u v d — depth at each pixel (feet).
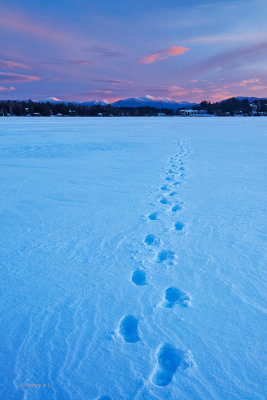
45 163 24.35
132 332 5.28
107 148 34.50
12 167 22.50
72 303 6.09
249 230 9.85
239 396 3.98
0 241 9.25
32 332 5.27
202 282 6.82
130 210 12.16
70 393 4.08
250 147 33.60
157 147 35.14
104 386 4.17
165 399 3.94
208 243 8.90
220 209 12.05
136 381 4.24
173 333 5.17
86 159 26.40
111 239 9.29
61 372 4.42
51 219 11.19
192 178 18.06
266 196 13.83
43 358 4.69
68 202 13.41
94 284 6.79
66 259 8.01
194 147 34.42
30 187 16.24
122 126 91.66
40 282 6.91
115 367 4.48
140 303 6.05
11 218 11.34
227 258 7.97
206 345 4.89
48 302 6.14
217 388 4.11
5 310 5.90
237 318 5.56
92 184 16.89
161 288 6.59
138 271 7.41
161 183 16.92
